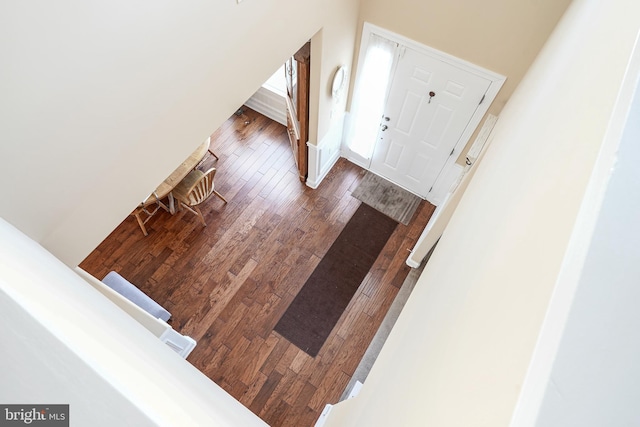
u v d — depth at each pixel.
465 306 0.84
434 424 0.60
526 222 0.68
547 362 0.29
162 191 3.81
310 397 3.51
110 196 2.13
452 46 3.23
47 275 0.89
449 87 3.54
